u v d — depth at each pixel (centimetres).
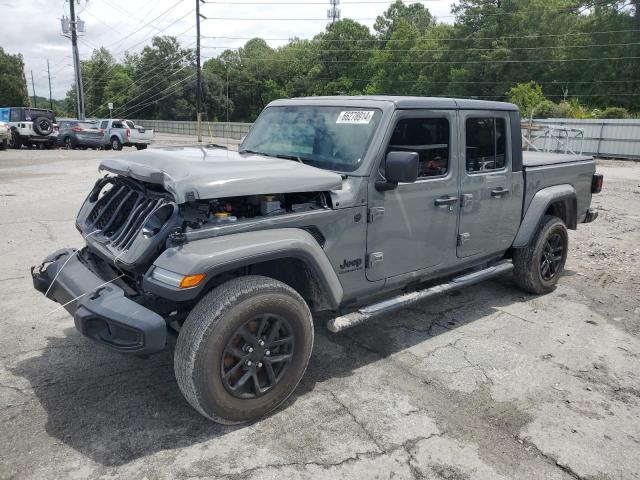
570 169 586
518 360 424
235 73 9500
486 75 5672
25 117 2638
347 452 304
